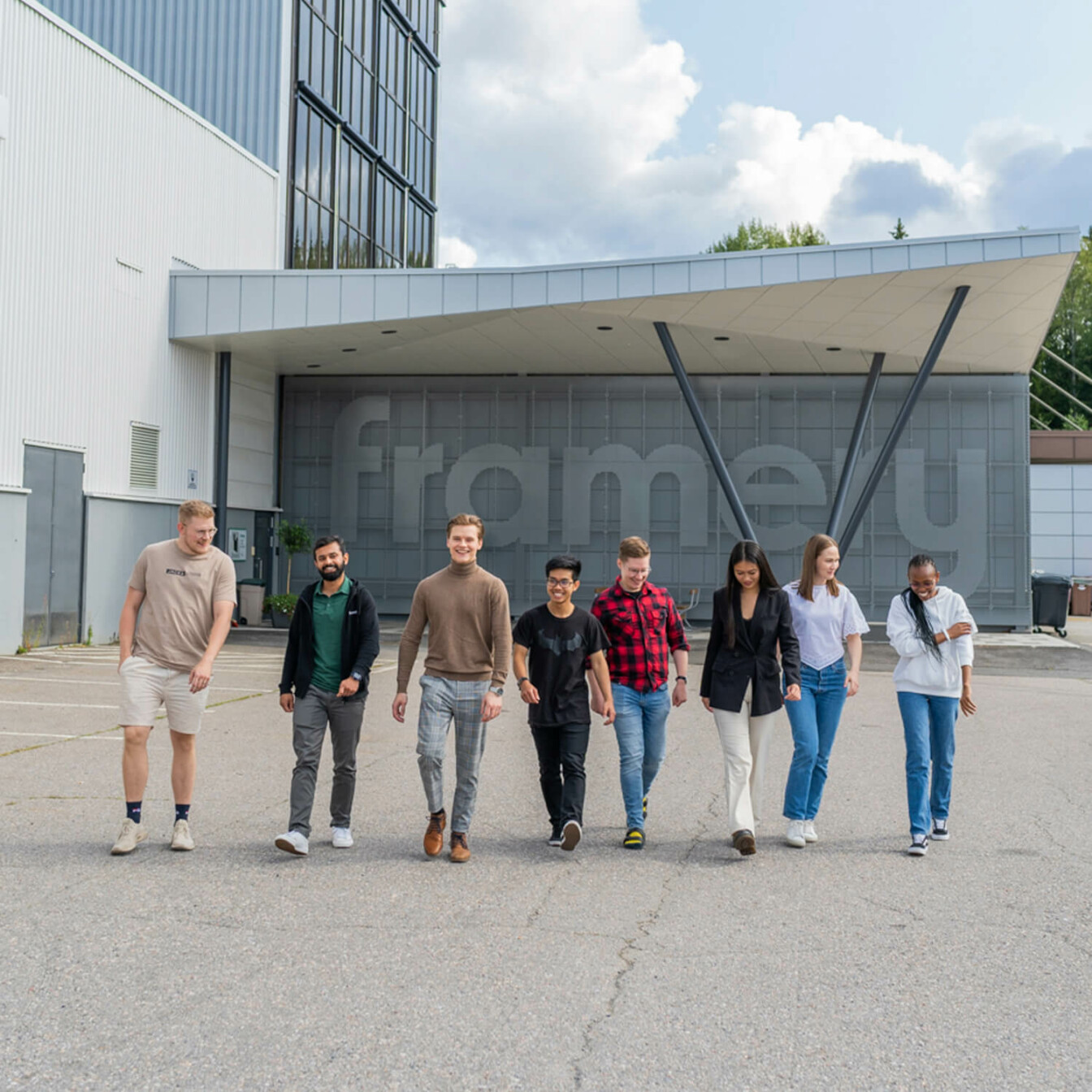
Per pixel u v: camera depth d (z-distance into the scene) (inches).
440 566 1043.3
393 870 210.4
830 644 243.3
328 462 1058.7
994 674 644.1
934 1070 126.5
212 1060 126.2
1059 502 1226.0
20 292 647.1
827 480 1024.9
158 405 786.8
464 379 1048.2
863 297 748.6
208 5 933.2
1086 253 2267.5
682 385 805.2
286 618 903.1
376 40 1189.7
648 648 240.2
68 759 319.6
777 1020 140.2
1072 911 188.9
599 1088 121.0
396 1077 122.6
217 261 860.0
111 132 730.2
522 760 342.0
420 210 1337.4
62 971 153.6
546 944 168.6
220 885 197.9
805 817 236.1
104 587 722.8
